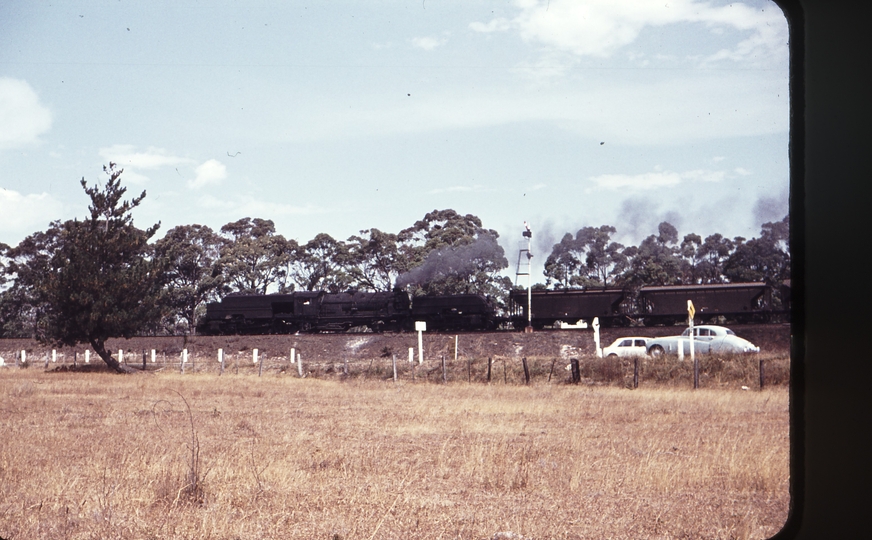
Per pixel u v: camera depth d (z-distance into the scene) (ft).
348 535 25.72
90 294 125.29
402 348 145.07
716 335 111.65
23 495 31.50
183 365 130.31
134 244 131.85
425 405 67.10
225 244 273.95
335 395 80.28
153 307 131.64
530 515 28.27
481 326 169.78
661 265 236.22
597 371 96.53
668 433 48.91
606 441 45.65
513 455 39.73
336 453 40.40
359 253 266.98
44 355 179.01
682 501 30.58
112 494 30.48
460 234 252.21
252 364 137.18
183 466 34.86
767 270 221.87
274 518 27.81
